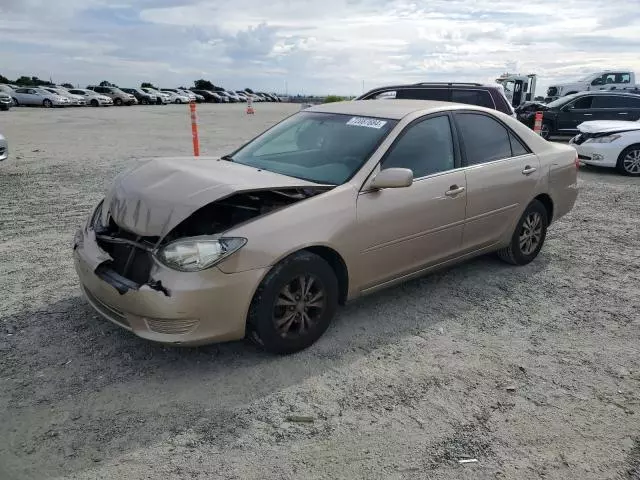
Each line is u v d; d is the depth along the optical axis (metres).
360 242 3.80
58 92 44.53
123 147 14.99
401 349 3.79
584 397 3.27
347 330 4.04
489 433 2.92
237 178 3.65
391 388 3.31
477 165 4.70
